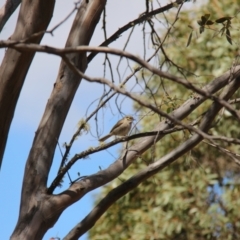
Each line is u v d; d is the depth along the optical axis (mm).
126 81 10914
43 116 10477
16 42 7367
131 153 10758
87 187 10297
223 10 20938
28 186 10141
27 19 10023
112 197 10492
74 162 10289
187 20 21172
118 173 10672
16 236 9867
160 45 11312
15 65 9898
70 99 10539
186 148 10609
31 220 9953
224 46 21266
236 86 10656
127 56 7379
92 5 10797
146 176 10547
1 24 11039
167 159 10578
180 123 7488
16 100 10109
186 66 21312
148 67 7352
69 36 10773
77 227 10375
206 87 10805
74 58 10539
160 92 20531
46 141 10328
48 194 10180
